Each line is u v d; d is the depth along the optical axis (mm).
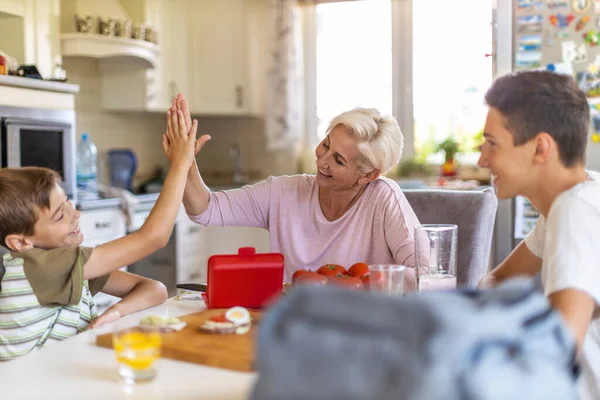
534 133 1048
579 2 2848
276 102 4613
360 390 539
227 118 5059
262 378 593
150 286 1554
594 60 2846
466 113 4527
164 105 4383
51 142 3111
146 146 4785
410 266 1688
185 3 4520
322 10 4832
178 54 4473
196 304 1495
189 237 4152
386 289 1242
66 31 3781
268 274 1378
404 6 4625
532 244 1396
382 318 558
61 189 1389
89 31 3641
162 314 1388
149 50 3939
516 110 1051
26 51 3297
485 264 2080
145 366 967
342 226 1850
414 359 526
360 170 1771
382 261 1826
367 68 4762
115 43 3691
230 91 4605
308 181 1934
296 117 4625
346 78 4816
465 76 4520
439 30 4559
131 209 3531
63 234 1380
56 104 3148
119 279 1593
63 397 918
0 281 1296
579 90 1067
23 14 3270
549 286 983
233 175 5062
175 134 1487
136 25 4051
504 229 2936
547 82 1051
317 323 581
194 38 4586
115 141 4441
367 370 541
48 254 1291
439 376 516
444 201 2070
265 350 590
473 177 4383
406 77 4660
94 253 1310
